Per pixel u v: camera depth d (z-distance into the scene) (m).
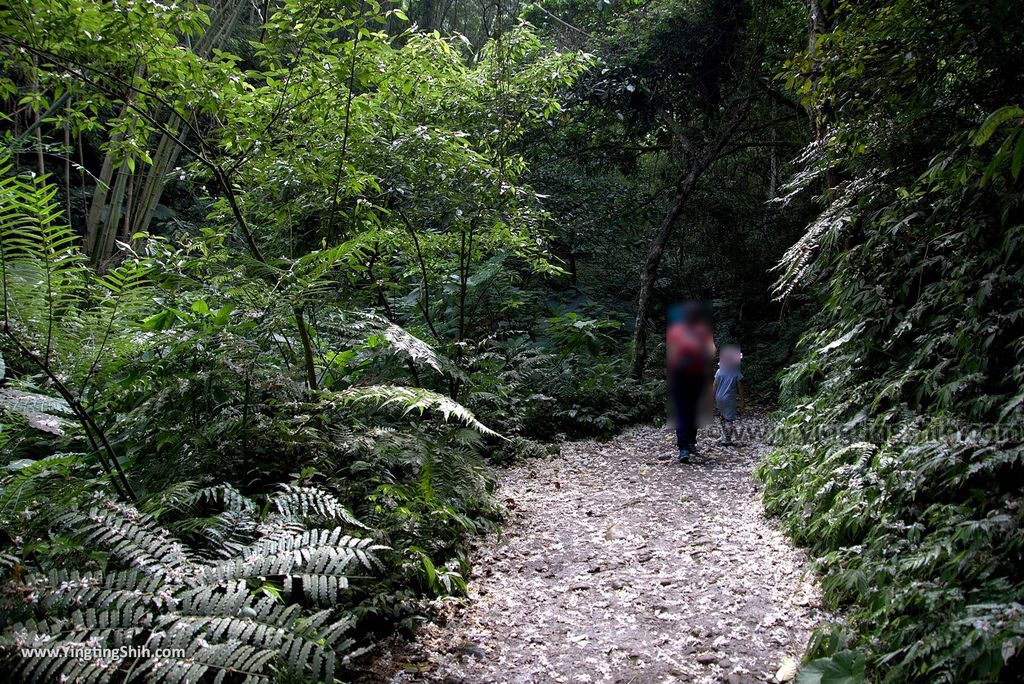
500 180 5.77
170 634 1.92
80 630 1.89
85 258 3.12
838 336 5.07
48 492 2.61
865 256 4.68
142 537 2.30
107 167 6.23
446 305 8.19
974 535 2.62
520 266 10.84
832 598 3.21
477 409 6.72
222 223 5.58
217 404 3.67
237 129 4.45
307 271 3.96
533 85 6.32
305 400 3.90
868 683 2.39
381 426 4.41
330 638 2.12
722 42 10.48
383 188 5.32
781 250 13.82
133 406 3.64
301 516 2.91
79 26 3.48
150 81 4.11
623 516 5.05
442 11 15.12
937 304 4.16
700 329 6.74
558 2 11.54
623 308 14.07
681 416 6.66
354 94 4.91
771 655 2.95
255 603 2.68
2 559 2.06
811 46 4.65
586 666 2.96
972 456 2.89
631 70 10.59
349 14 4.25
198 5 3.77
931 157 4.44
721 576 3.83
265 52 4.38
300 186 4.72
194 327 3.83
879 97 4.52
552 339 9.88
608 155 12.76
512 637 3.24
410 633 3.20
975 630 2.19
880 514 3.29
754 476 5.46
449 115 6.12
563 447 7.42
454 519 4.22
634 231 14.44
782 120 11.50
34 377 3.21
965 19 3.84
